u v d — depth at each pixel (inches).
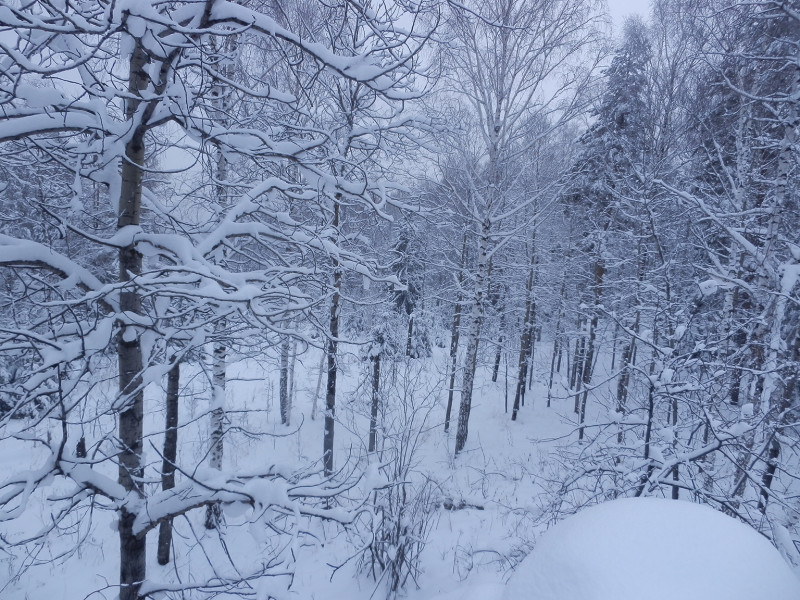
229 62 145.3
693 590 71.5
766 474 220.4
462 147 463.8
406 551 244.2
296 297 147.5
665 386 197.9
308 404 651.5
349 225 320.8
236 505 126.9
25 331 113.8
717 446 183.9
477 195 492.4
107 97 121.6
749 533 82.3
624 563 76.5
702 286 177.2
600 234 587.2
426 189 471.8
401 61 121.1
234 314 159.0
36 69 98.3
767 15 254.5
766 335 278.1
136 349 141.7
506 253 696.4
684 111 409.1
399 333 630.5
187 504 129.2
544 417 687.1
